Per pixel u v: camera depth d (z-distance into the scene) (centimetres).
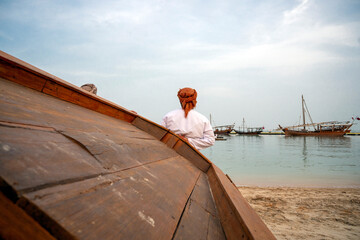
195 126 250
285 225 481
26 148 54
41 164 52
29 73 145
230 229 97
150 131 227
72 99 175
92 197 55
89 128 111
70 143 77
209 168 209
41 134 69
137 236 54
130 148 118
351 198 714
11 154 47
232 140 6600
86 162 69
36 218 38
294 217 534
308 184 1054
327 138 6838
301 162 1911
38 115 88
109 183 67
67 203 46
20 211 37
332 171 1451
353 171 1432
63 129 87
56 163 57
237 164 1805
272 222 501
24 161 48
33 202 38
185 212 92
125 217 57
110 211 55
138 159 112
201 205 116
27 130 67
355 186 988
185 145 215
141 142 153
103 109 202
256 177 1261
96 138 97
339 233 432
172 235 69
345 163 1819
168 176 119
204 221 99
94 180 63
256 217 105
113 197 62
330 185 1025
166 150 188
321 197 733
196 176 170
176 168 148
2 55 133
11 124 65
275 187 970
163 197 88
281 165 1734
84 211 48
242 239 82
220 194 136
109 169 77
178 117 254
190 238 76
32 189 42
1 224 35
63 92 167
